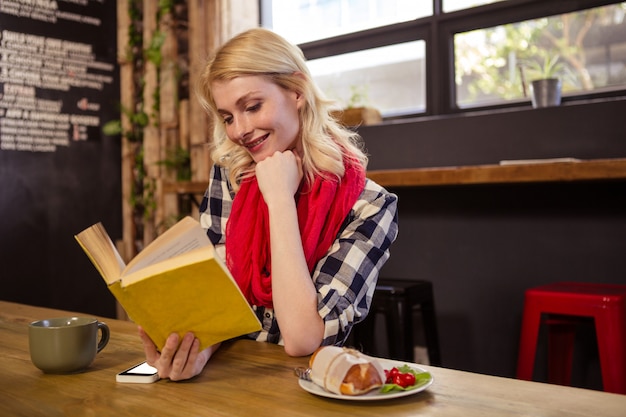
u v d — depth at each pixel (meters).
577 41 2.80
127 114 3.85
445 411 0.79
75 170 3.79
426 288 2.54
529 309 2.21
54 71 3.70
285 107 1.34
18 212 3.57
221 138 1.52
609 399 0.83
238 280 1.36
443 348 2.91
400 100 3.35
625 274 2.47
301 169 1.34
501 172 2.29
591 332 2.50
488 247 2.79
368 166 3.11
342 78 3.54
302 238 1.31
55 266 3.71
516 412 0.79
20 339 1.28
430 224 2.95
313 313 1.14
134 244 3.95
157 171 3.82
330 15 3.58
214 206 1.51
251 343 1.21
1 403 0.90
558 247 2.62
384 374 0.86
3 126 3.51
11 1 3.53
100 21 3.90
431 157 2.92
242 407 0.83
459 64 3.14
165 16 3.73
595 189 2.53
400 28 3.29
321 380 0.87
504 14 2.97
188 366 0.95
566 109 2.57
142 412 0.82
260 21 3.84
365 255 1.27
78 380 0.98
